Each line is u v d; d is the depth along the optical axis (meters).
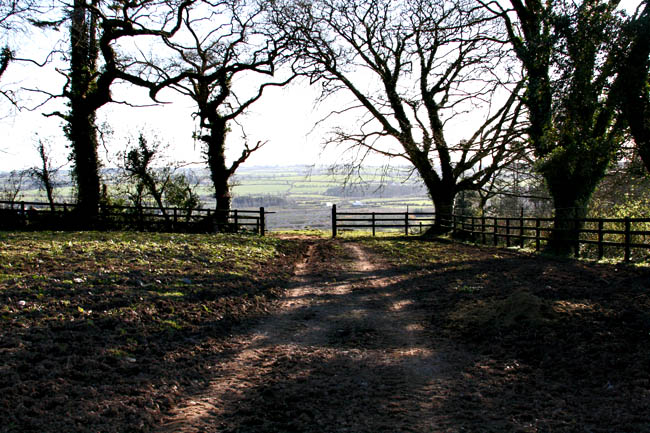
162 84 24.72
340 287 11.88
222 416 4.79
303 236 27.73
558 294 9.11
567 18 13.97
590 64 13.98
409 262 15.73
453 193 27.72
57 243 14.11
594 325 7.00
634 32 13.14
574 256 14.67
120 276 9.86
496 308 8.18
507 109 22.95
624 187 21.20
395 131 26.89
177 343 6.88
